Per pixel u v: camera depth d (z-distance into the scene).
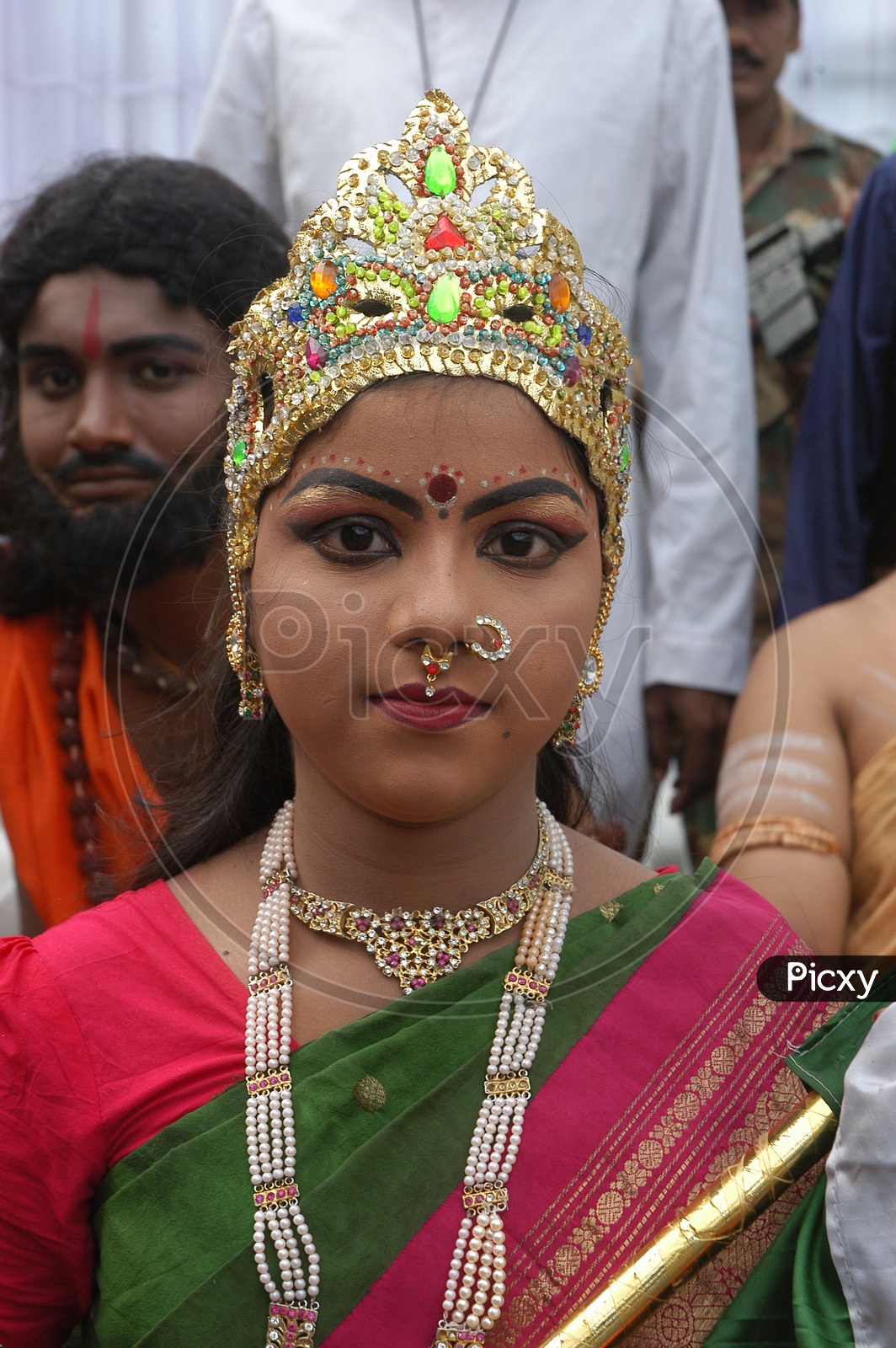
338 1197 1.78
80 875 3.07
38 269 3.11
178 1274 1.78
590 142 3.51
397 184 2.12
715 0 3.78
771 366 4.30
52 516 3.13
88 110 4.78
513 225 1.80
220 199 3.22
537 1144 1.83
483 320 1.75
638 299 3.69
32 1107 1.88
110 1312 1.81
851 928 2.81
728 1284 1.81
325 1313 1.75
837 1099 1.82
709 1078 1.90
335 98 3.68
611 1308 1.75
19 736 3.16
